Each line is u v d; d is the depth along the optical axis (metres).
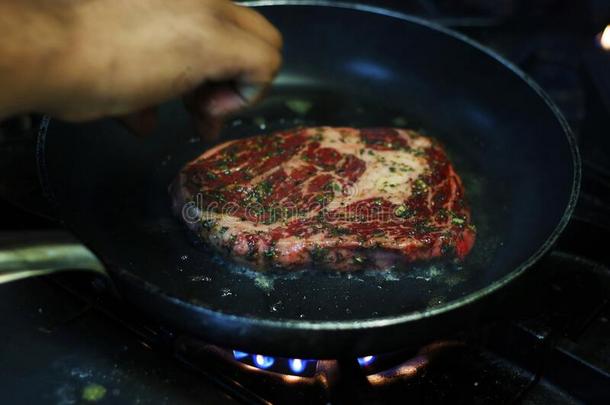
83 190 1.27
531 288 1.24
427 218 1.25
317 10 1.64
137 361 1.14
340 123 1.60
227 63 1.02
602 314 1.24
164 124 1.51
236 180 1.31
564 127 1.31
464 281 1.19
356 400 1.01
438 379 1.14
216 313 0.88
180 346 1.14
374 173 1.34
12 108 0.83
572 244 1.34
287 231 1.20
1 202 1.29
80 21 0.87
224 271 1.20
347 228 1.21
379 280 1.20
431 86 1.64
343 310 1.14
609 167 1.55
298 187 1.30
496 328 1.17
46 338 1.17
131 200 1.32
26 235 0.92
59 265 0.92
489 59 1.52
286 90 1.68
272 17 1.66
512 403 1.11
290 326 0.87
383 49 1.67
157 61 0.92
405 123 1.60
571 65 1.91
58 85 0.84
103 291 1.20
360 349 0.93
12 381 1.10
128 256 1.19
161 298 0.90
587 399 1.12
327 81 1.70
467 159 1.49
